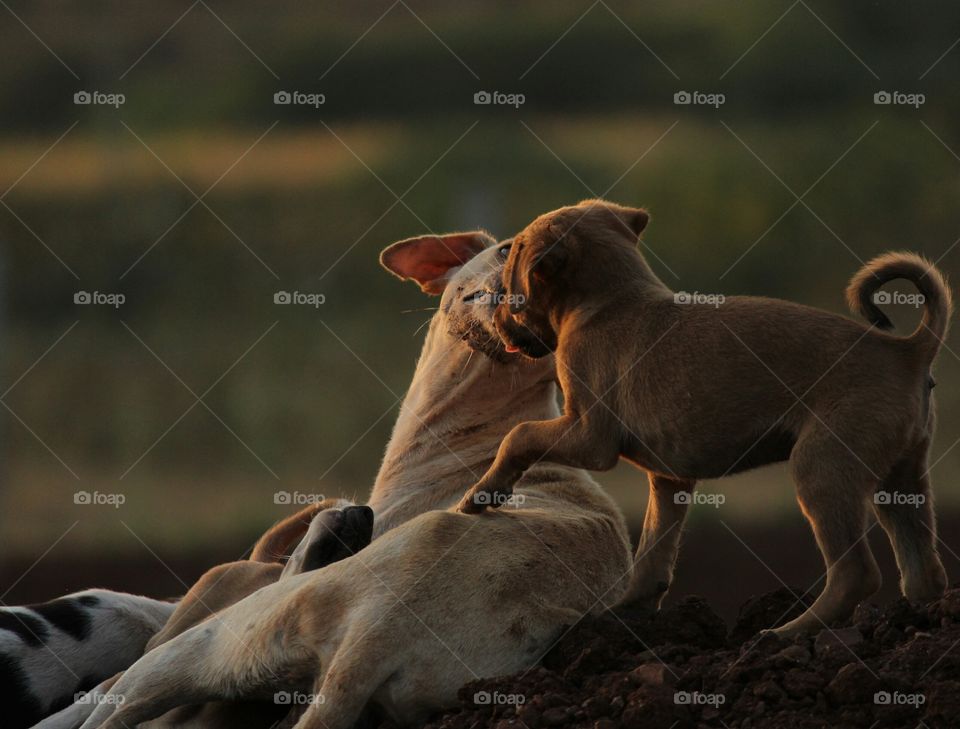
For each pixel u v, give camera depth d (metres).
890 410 8.68
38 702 11.48
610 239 10.01
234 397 34.03
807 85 61.06
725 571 21.12
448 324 11.84
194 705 9.48
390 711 8.74
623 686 8.34
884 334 9.02
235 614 9.34
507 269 10.20
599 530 10.04
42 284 44.84
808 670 8.17
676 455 9.22
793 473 8.75
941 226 45.56
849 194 47.78
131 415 33.47
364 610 8.81
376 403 32.91
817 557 22.02
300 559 10.23
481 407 11.69
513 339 10.44
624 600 9.69
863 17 64.75
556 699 8.37
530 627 9.07
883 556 21.03
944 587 9.05
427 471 11.56
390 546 9.16
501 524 9.49
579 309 9.83
